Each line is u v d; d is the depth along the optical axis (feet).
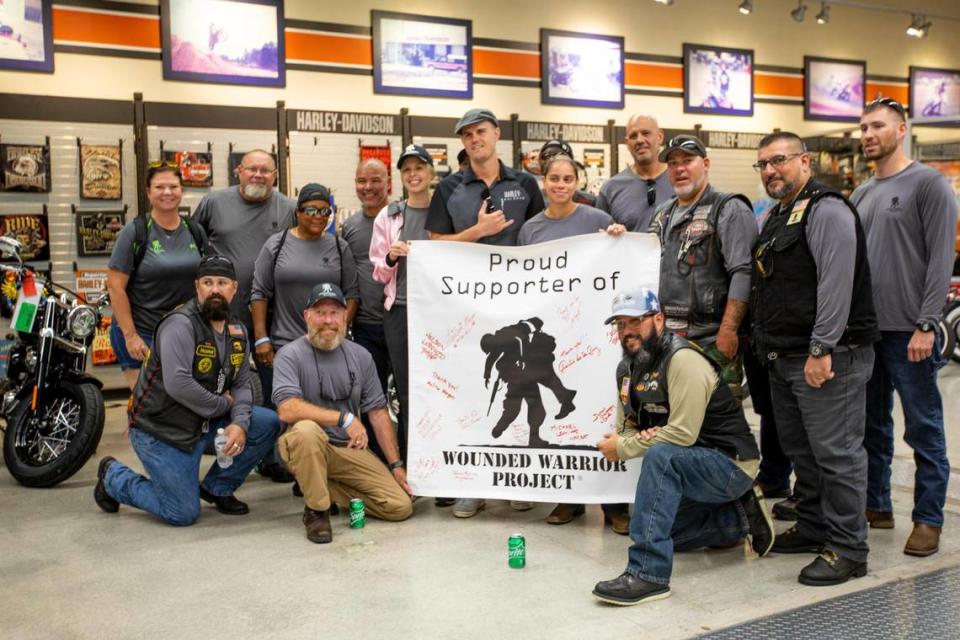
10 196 24.08
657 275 12.44
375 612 9.66
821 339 10.12
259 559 11.54
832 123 37.68
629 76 33.01
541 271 13.03
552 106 31.60
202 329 12.98
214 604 9.98
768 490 14.08
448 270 13.39
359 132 28.35
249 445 13.67
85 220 24.98
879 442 12.19
